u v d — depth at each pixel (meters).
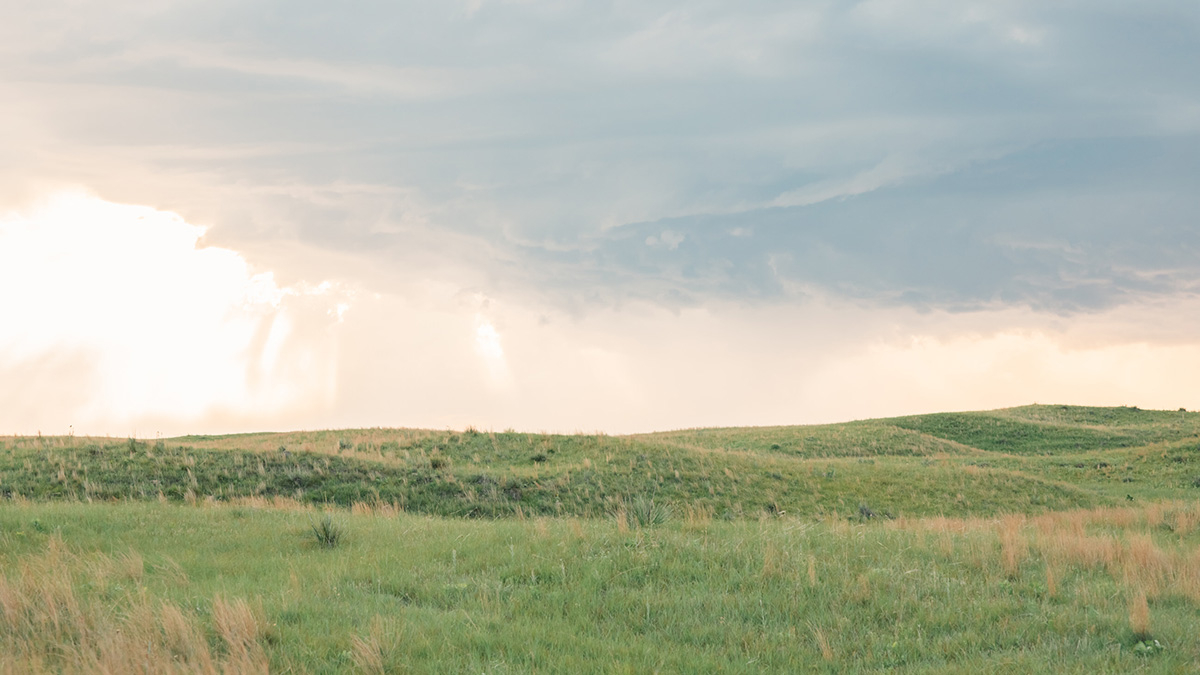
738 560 12.32
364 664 7.41
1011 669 7.85
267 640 8.16
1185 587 10.84
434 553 13.05
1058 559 12.96
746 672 7.84
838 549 13.49
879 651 8.57
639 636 8.97
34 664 6.91
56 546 12.45
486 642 8.43
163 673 6.88
